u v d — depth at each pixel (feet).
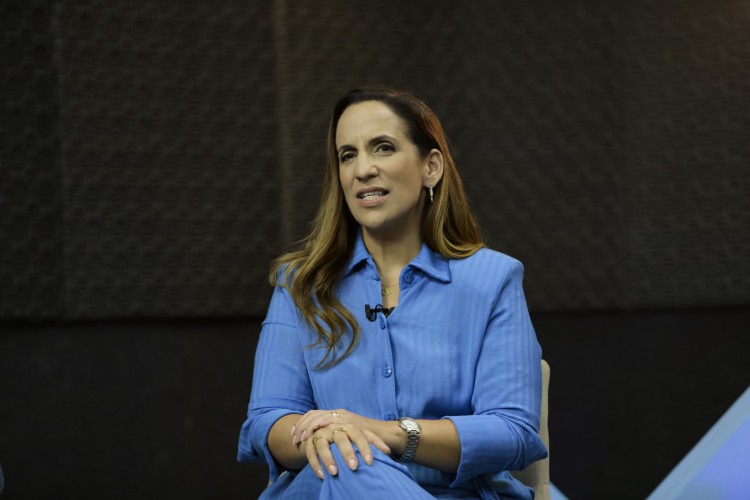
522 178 48.32
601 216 48.11
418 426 22.16
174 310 44.19
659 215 47.70
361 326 24.67
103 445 43.14
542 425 27.09
